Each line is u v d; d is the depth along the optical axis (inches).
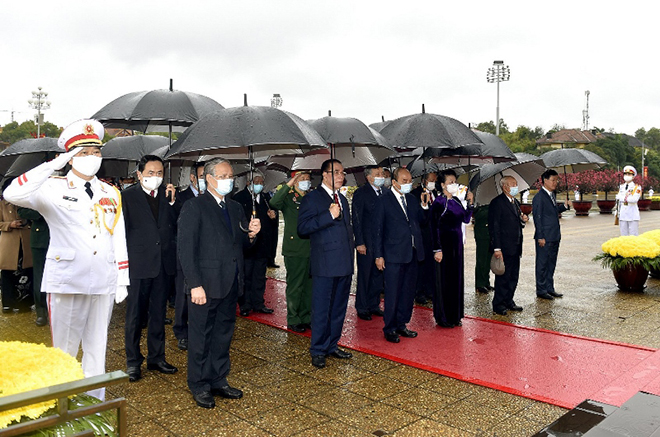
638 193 454.3
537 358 196.1
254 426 141.9
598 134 3211.1
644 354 198.7
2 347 94.7
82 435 79.7
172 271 183.0
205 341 157.3
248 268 264.8
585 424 134.6
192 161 270.5
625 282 315.6
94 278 135.7
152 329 183.2
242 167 273.7
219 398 161.3
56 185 132.5
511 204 264.7
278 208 239.3
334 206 183.3
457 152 269.6
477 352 204.2
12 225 257.1
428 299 302.4
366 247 257.8
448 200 241.0
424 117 241.1
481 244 315.0
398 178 218.4
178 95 236.5
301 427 141.1
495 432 137.7
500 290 265.0
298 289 235.1
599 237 617.0
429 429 139.6
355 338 225.8
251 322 252.7
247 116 171.8
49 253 133.7
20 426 74.8
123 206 173.8
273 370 186.2
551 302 290.4
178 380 177.2
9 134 2309.3
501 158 274.8
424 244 287.6
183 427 141.3
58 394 76.4
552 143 2549.2
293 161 257.9
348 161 250.7
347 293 198.1
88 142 132.4
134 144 285.6
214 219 159.0
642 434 128.0
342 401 158.4
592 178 1026.1
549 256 301.7
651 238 341.1
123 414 85.5
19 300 266.7
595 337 223.0
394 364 192.1
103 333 142.6
